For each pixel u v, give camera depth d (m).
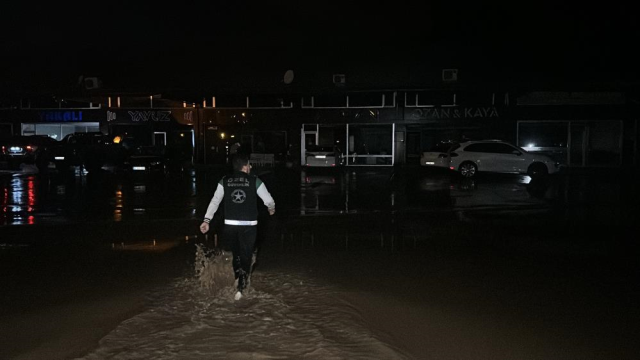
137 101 38.44
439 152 30.09
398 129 36.19
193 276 8.43
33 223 14.45
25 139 31.00
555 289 8.36
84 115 39.16
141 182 26.28
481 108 35.12
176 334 5.53
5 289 8.02
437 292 8.09
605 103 33.75
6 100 39.25
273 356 5.02
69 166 29.33
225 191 7.05
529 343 6.30
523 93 34.34
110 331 5.72
